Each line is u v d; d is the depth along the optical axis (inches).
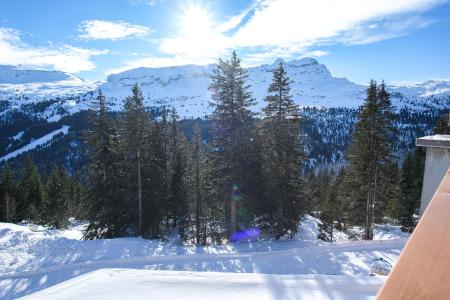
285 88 936.3
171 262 672.4
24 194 1908.2
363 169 940.0
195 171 1137.4
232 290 165.2
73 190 2134.6
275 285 168.7
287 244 903.1
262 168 976.3
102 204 1023.6
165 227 1262.3
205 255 698.2
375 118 919.0
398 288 34.2
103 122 1016.9
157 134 1179.3
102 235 1025.5
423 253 38.4
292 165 962.1
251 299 155.9
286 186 965.8
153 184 1061.8
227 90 933.8
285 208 1003.9
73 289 171.6
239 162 946.1
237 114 934.4
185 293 161.9
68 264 644.1
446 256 36.8
